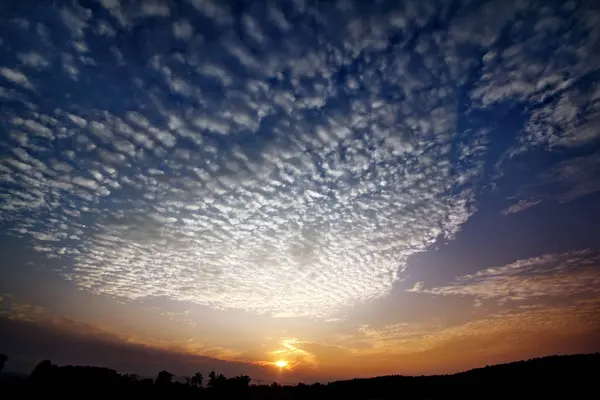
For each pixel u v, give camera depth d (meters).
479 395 45.19
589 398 36.16
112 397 50.53
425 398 48.44
